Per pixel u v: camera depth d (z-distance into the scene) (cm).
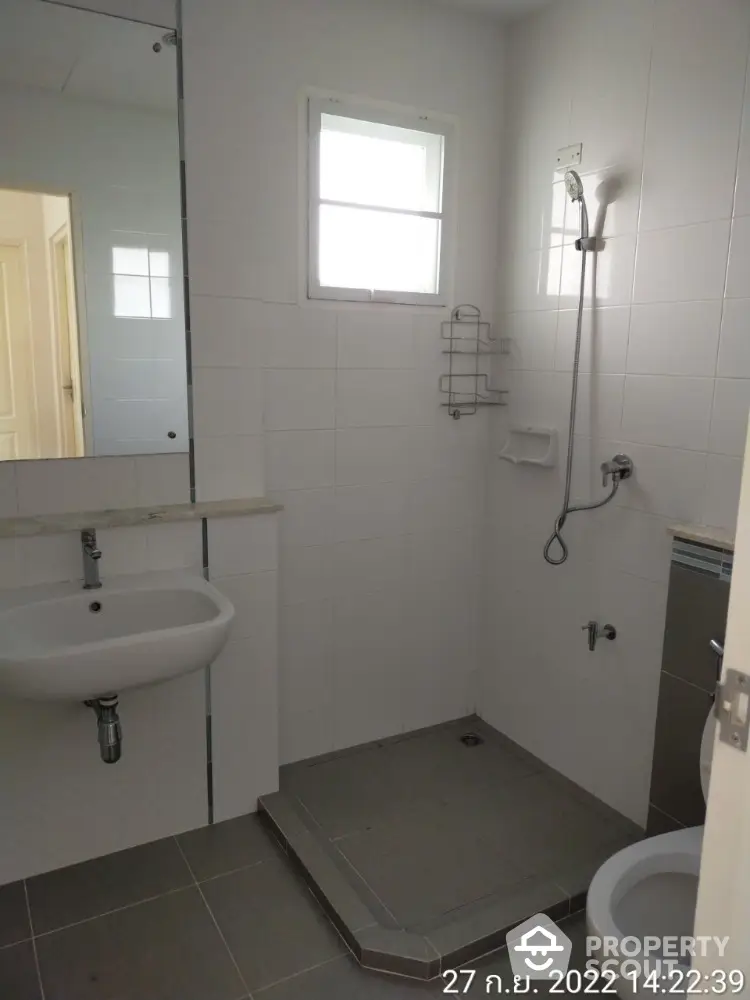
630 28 201
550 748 253
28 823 198
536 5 229
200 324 207
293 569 242
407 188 246
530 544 253
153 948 178
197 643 172
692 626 194
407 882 201
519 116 243
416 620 269
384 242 243
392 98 229
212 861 209
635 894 162
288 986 169
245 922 187
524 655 261
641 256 203
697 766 197
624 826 222
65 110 186
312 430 236
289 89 212
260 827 226
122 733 207
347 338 237
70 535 193
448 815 229
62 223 189
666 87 192
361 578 255
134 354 201
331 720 260
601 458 222
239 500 220
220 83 201
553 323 236
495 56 245
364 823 225
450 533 270
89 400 197
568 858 210
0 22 177
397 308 244
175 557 207
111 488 203
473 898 195
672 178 193
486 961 176
